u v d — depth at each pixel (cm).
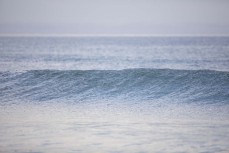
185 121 7394
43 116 7925
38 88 11131
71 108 8862
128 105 9200
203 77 11112
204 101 9525
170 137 6281
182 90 10662
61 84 11369
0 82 11631
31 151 5616
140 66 19962
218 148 5672
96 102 9644
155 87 10994
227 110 8444
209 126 6975
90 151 5609
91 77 11569
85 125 7081
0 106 9194
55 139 6194
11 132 6644
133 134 6469
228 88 10488
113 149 5691
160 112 8300
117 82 11300
